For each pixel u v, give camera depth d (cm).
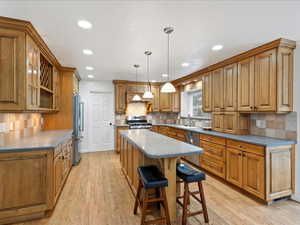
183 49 277
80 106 444
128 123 590
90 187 294
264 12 174
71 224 197
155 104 594
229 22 193
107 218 208
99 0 154
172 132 502
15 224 197
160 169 218
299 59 243
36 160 206
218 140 316
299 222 200
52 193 214
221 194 267
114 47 269
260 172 237
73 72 404
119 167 399
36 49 235
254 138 274
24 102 201
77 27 204
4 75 193
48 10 170
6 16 180
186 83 535
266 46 252
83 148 549
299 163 244
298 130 245
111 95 578
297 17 183
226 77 335
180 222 201
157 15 179
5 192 194
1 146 207
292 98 251
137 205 218
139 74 471
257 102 271
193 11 172
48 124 389
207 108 395
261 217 209
